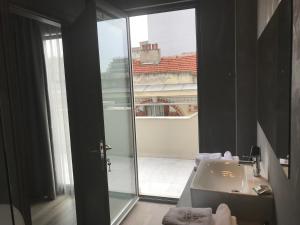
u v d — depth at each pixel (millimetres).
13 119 1603
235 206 1555
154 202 3172
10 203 1623
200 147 2768
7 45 1559
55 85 3354
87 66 2121
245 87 2469
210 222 1361
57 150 3416
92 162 2229
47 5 1868
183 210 1471
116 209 2844
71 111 2242
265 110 1628
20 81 3176
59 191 3459
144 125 5250
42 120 3291
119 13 2678
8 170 1616
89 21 2035
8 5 1561
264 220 1526
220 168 2035
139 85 6180
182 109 5676
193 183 1722
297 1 860
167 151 5219
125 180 3082
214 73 2627
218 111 2662
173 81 6059
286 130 1006
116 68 2873
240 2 2379
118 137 2936
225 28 2541
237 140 2564
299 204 860
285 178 1095
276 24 1188
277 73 1170
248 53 2418
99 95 2104
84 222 2367
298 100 861
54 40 3311
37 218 2910
